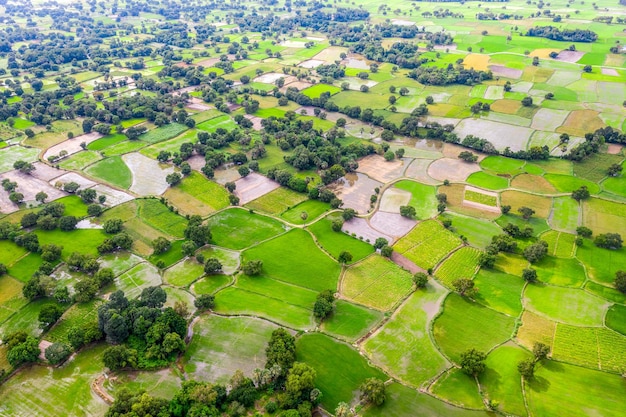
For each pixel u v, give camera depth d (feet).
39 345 367.25
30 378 338.34
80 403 318.24
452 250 499.10
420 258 488.02
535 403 322.96
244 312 404.36
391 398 324.80
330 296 413.18
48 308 383.04
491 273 461.78
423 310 412.16
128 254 483.92
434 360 359.66
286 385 317.42
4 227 498.28
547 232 524.11
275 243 509.35
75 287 417.69
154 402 297.33
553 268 466.29
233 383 317.83
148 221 543.80
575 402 323.98
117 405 297.12
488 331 390.21
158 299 391.24
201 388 304.91
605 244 491.31
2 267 444.14
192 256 484.74
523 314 408.67
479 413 315.78
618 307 413.18
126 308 377.91
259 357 357.41
